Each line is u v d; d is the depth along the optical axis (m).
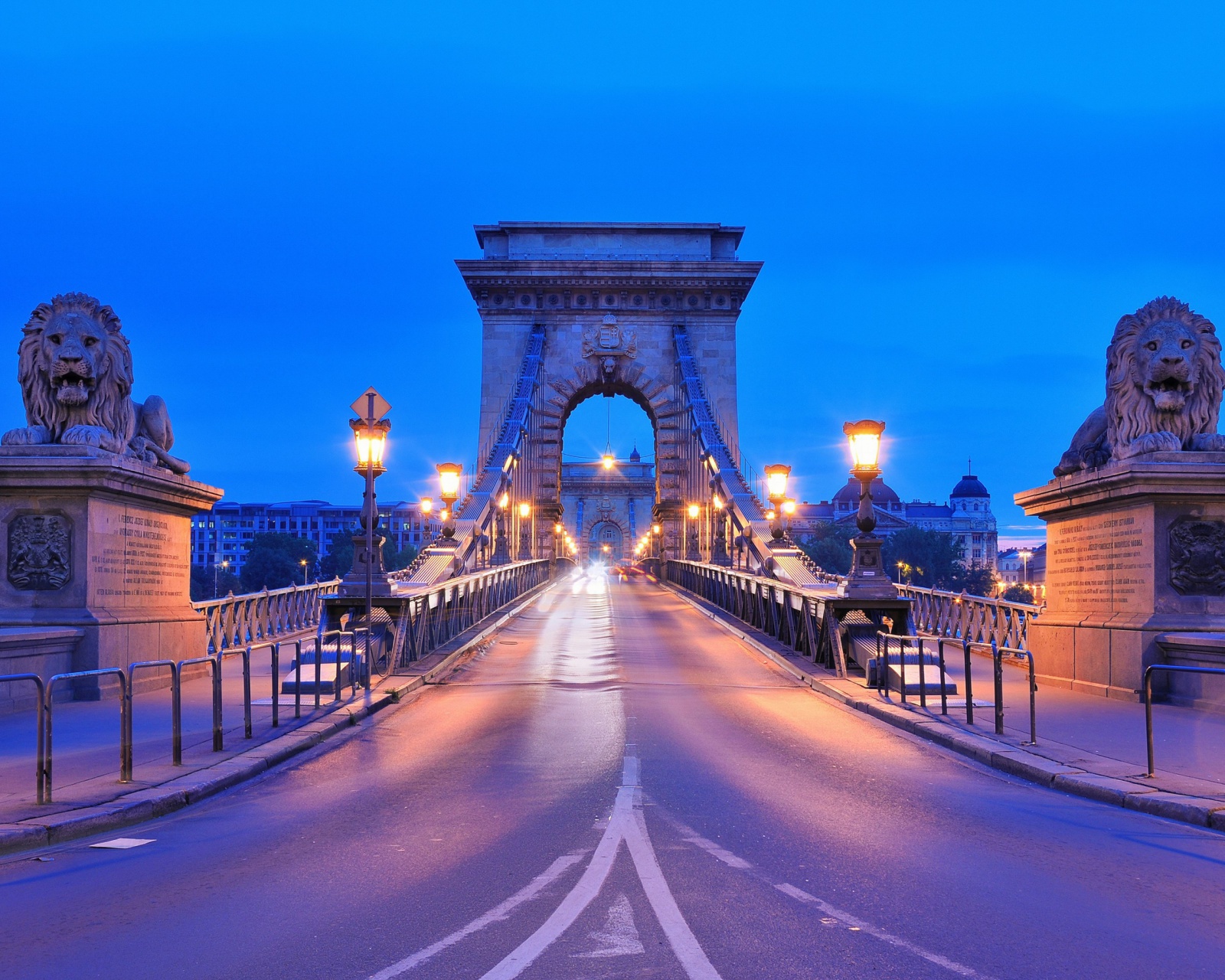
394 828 7.82
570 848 7.15
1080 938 5.23
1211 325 16.11
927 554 160.25
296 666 13.37
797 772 10.14
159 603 17.88
